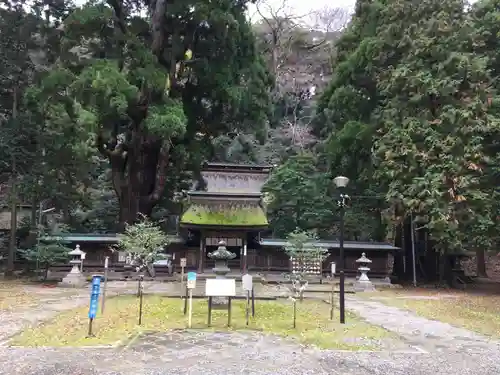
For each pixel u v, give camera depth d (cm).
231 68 2603
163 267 2381
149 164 2722
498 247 2120
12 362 716
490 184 2084
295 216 3061
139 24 2536
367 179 2547
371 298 1806
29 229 2478
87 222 3247
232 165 2423
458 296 1941
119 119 2428
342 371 713
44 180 2294
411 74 2177
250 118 2789
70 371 671
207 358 772
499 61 2362
